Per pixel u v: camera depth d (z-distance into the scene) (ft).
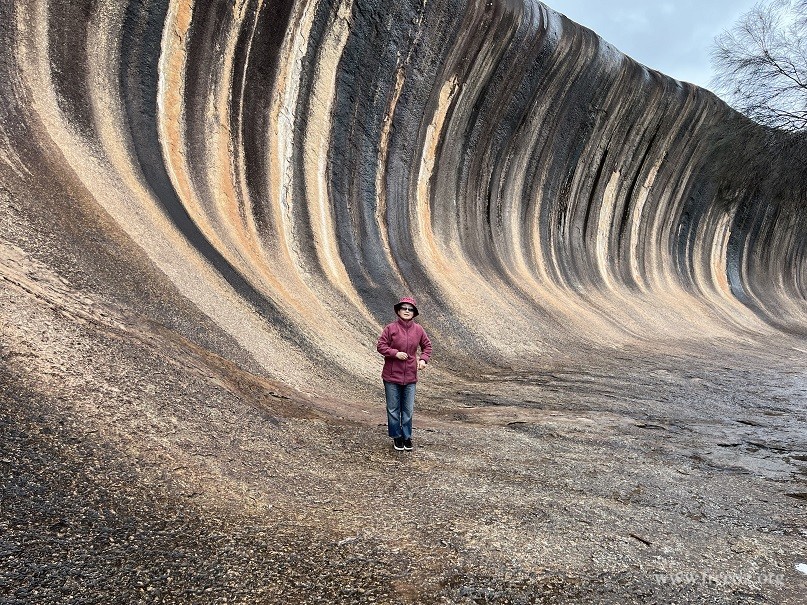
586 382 40.09
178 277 28.25
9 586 9.04
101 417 14.89
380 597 10.36
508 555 12.37
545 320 57.41
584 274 78.64
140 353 19.27
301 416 21.43
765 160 58.90
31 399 14.21
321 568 11.09
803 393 40.96
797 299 115.44
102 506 11.69
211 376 20.86
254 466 15.74
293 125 47.98
